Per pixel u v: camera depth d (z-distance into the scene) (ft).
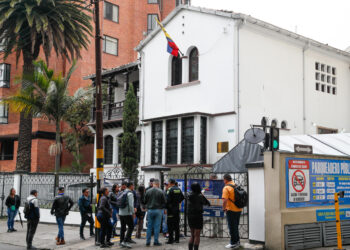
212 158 62.03
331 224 35.19
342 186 36.81
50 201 61.77
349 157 37.68
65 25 72.13
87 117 95.76
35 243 43.37
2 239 46.42
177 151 64.69
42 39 71.15
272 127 33.27
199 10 65.62
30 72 71.10
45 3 69.26
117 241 40.86
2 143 113.50
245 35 62.59
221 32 63.00
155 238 36.70
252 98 62.34
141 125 73.56
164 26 71.87
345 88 80.28
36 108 67.26
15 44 72.02
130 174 55.16
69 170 95.04
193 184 31.58
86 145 104.12
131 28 130.21
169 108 69.41
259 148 49.70
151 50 73.97
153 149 69.82
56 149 67.97
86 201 44.24
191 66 67.82
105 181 53.47
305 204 33.91
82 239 43.78
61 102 68.18
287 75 68.64
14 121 112.27
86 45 76.18
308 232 33.63
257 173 34.27
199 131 61.41
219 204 38.37
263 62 64.80
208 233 41.45
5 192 67.56
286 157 33.30
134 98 67.31
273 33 66.33
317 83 74.79
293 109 68.80
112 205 43.70
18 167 69.21
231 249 33.01
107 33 122.72
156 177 44.68
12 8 66.08
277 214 32.35
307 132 70.54
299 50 71.56
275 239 32.32
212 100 63.00
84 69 113.39
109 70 82.89
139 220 41.22
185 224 40.86
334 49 76.43
